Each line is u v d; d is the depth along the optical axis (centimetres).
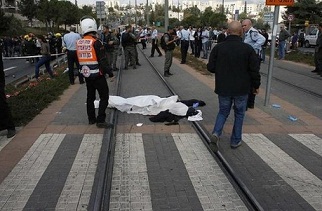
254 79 559
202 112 832
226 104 573
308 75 1509
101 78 689
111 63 1588
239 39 559
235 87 557
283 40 2242
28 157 555
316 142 633
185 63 1973
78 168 512
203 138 638
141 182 471
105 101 705
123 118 783
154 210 403
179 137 653
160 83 1282
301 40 3994
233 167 521
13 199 426
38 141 628
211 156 561
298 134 676
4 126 646
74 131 686
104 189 444
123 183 468
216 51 569
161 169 512
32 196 433
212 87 1193
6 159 547
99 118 704
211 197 431
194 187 457
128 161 542
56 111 847
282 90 1134
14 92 1146
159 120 752
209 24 5981
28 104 870
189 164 530
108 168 511
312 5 5431
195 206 411
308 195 439
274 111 847
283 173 503
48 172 500
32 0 6562
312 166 529
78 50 684
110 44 1542
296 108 878
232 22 562
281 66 1873
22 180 476
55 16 6325
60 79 1354
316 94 1047
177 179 480
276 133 681
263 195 439
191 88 1173
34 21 7669
